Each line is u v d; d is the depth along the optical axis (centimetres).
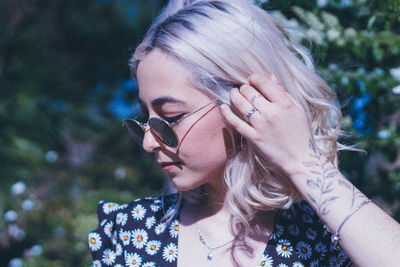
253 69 131
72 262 420
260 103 123
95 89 750
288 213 139
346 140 209
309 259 134
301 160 122
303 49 168
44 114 584
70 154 617
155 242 145
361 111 221
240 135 134
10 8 668
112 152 664
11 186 490
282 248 134
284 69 136
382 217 114
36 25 686
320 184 120
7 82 587
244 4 137
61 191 526
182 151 130
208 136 130
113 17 789
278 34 142
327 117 142
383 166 242
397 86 205
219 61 128
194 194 147
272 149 123
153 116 131
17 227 456
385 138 212
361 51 205
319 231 137
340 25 215
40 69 606
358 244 113
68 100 628
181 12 136
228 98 129
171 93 127
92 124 648
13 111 560
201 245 140
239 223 139
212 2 137
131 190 566
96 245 154
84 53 791
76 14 763
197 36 128
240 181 134
